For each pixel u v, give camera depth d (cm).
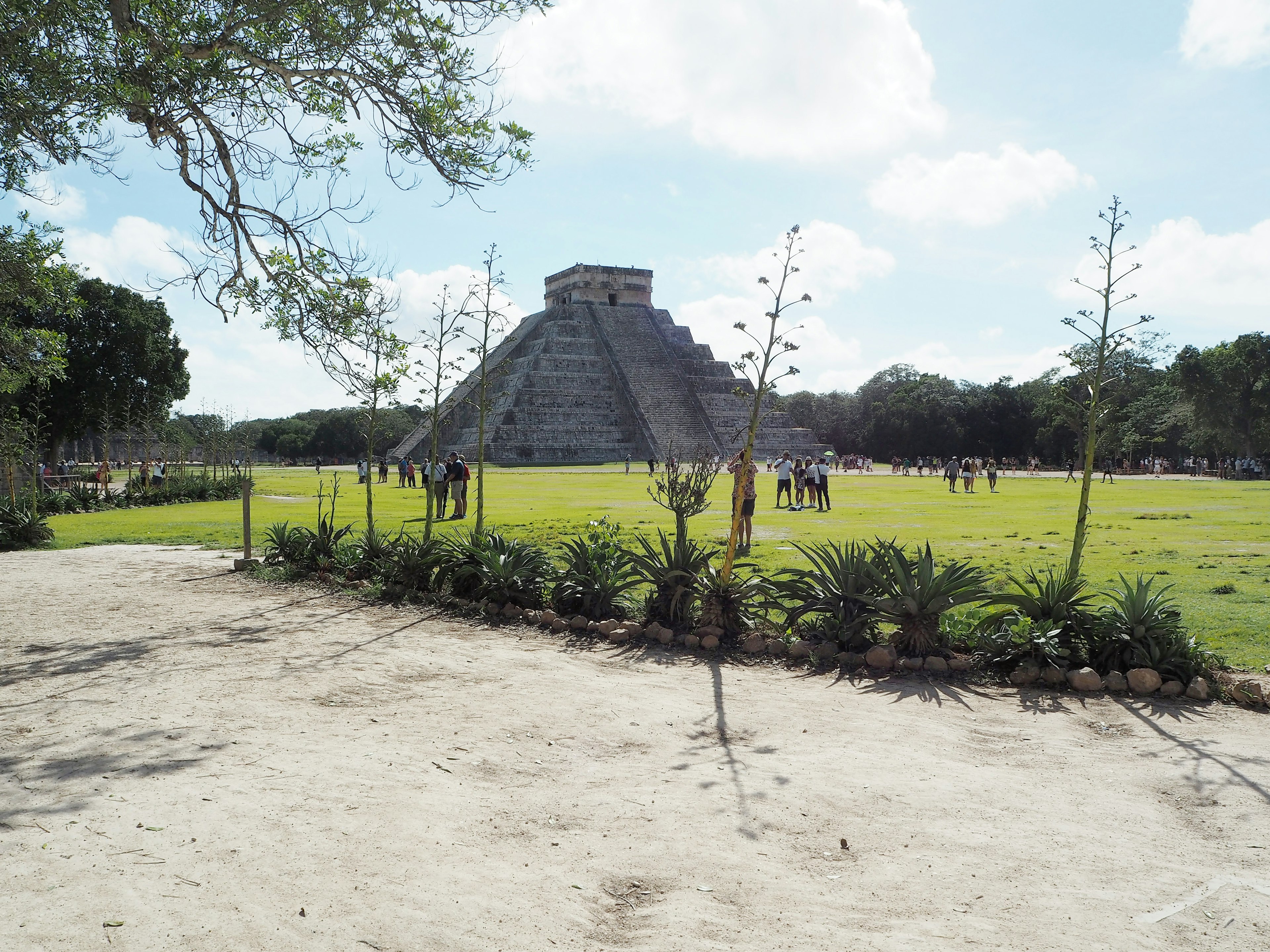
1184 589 1231
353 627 1041
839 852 441
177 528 2467
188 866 411
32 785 514
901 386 12175
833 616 910
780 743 617
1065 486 5025
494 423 9612
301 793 505
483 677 805
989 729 662
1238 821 482
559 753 591
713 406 10525
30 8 999
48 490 3500
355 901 379
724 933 361
